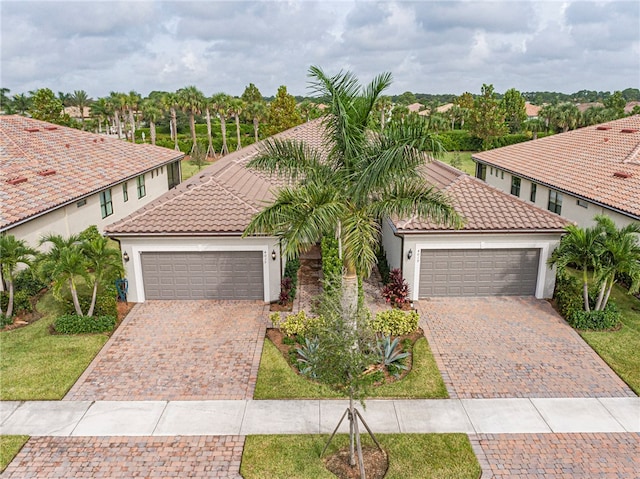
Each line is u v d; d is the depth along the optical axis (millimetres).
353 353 9883
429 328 16953
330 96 12922
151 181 34344
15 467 10773
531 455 11023
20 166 24547
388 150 12102
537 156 32938
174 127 64500
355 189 12820
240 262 18953
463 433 11734
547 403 12891
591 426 11992
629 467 10664
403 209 12891
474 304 18797
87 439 11672
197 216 19078
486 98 66500
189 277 19172
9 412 12633
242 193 21125
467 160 60438
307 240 11898
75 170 26734
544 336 16375
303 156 13859
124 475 10547
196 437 11719
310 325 12789
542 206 28109
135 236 18328
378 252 23812
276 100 63000
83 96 77875
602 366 14617
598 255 16172
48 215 21484
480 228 18344
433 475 10430
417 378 13984
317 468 10656
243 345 15961
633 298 19438
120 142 36219
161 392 13508
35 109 54000
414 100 131625
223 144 65750
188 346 15922
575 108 64750
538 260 19078
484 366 14633
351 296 13016
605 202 21531
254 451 11195
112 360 15117
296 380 14000
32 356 15227
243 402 13039
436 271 19172
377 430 11844
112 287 18625
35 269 16891
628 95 175500
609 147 29062
